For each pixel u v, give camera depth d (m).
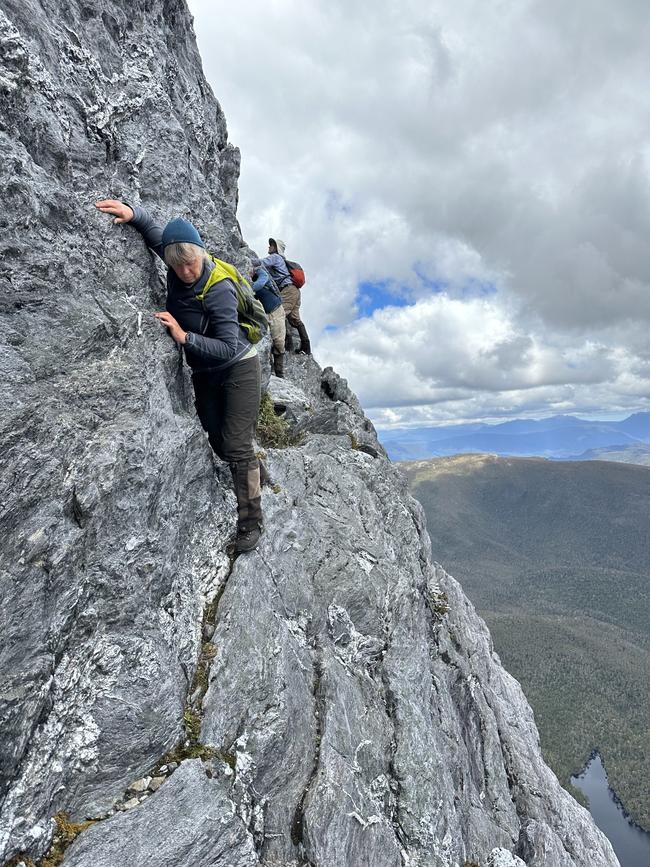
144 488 2.38
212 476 3.06
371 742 2.83
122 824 1.94
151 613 2.36
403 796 2.78
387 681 3.22
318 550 3.44
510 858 3.03
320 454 4.25
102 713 2.05
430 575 5.03
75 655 2.06
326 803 2.41
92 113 2.75
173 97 3.67
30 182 2.25
